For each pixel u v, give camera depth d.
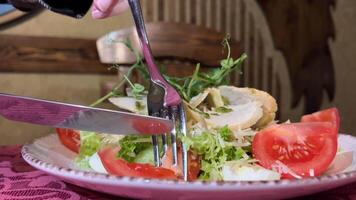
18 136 1.38
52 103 0.42
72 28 1.39
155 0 1.46
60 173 0.43
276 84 1.71
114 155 0.47
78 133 0.55
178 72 1.03
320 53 1.80
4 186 0.49
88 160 0.51
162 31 1.06
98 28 1.42
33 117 0.43
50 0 0.53
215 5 1.55
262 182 0.39
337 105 1.87
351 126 1.90
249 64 1.64
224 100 0.57
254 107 0.54
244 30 1.62
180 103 0.48
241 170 0.46
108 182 0.40
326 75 1.82
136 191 0.40
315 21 1.77
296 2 1.72
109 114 0.43
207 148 0.49
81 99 1.42
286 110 1.74
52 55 1.37
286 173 0.45
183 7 1.50
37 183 0.50
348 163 0.49
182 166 0.46
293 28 1.72
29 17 1.34
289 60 1.72
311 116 0.54
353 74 1.88
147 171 0.45
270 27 1.67
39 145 0.53
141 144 0.51
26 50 1.34
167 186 0.39
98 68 1.42
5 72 1.33
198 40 1.07
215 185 0.39
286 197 0.41
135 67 0.57
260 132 0.49
